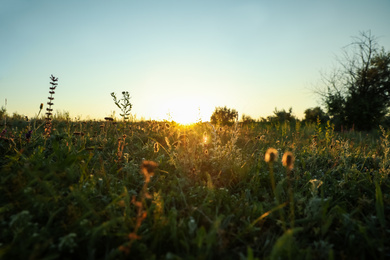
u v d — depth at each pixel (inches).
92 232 69.6
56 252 65.4
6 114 272.2
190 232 73.1
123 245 64.8
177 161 131.5
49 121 158.2
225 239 74.4
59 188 92.7
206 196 99.9
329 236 82.3
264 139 223.3
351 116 825.5
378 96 901.8
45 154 136.9
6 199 83.7
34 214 79.1
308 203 98.1
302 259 68.0
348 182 121.8
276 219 89.6
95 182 99.4
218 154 142.7
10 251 58.8
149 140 183.2
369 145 245.8
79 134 160.2
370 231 82.7
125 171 124.7
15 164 108.6
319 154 177.0
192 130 242.5
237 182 124.3
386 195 106.4
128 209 79.6
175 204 97.3
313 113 932.6
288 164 68.0
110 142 170.1
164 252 70.9
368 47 922.1
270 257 61.9
